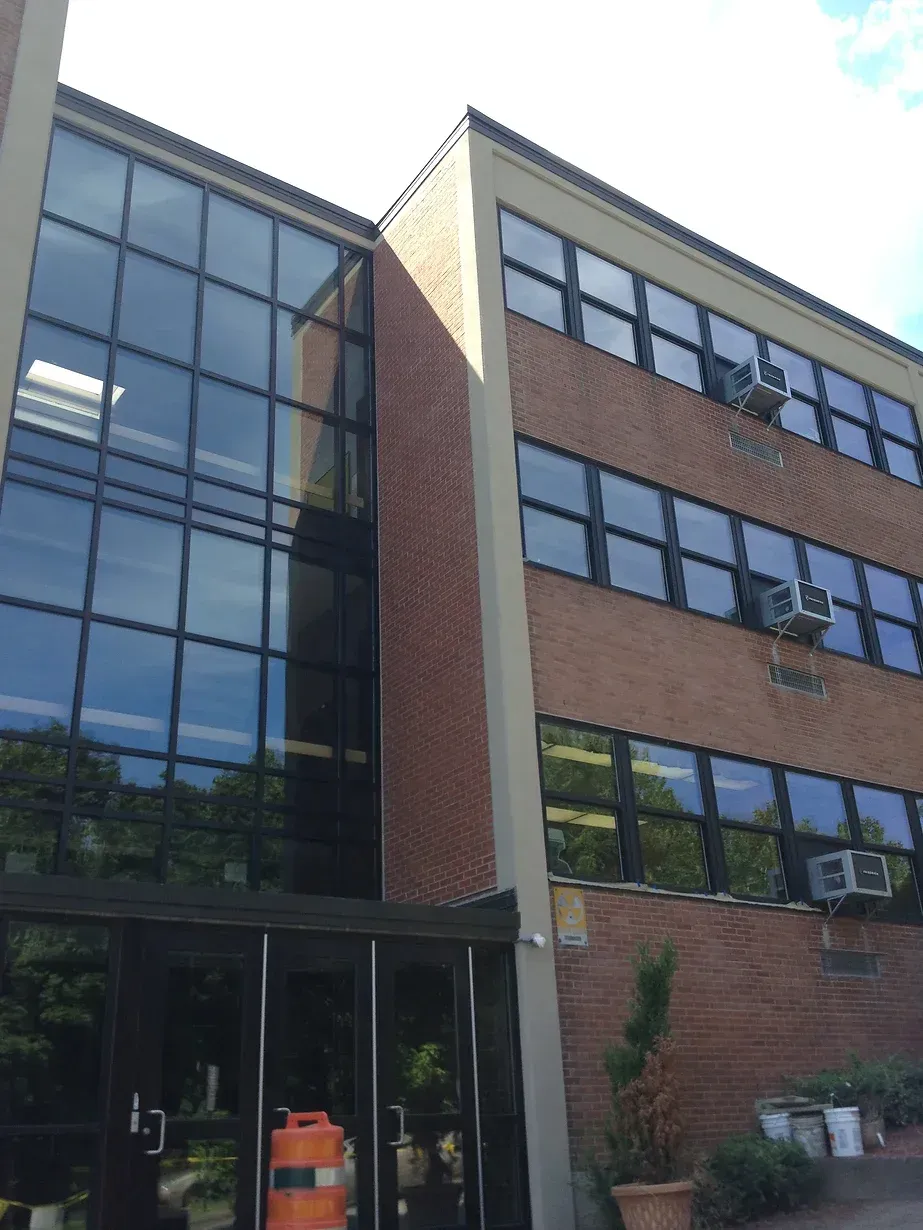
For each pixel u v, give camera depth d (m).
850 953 13.84
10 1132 8.08
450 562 13.55
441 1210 9.70
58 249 13.77
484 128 15.47
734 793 13.80
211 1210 8.55
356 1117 9.53
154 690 12.58
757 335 17.89
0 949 8.48
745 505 16.05
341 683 14.16
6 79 13.04
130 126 15.05
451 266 14.98
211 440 14.23
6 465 12.34
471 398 13.85
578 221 16.02
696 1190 9.77
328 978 9.87
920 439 19.78
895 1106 11.87
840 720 15.52
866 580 17.31
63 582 12.37
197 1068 8.93
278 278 15.84
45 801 11.48
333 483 15.25
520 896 11.17
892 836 15.41
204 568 13.52
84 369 13.40
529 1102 10.41
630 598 13.84
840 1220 9.48
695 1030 11.93
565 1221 10.08
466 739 12.51
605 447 14.64
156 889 9.14
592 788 12.41
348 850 13.39
